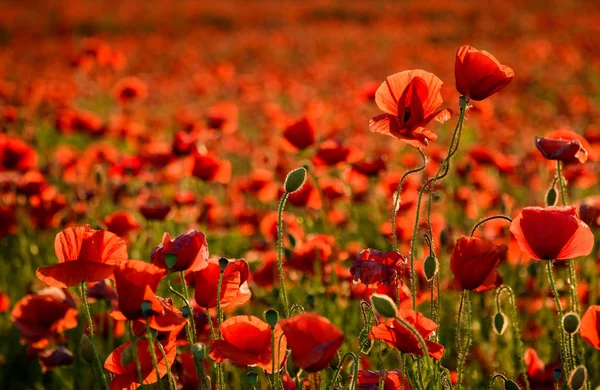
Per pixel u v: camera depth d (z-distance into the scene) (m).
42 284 4.32
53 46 24.47
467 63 2.08
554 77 15.25
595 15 29.92
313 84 14.53
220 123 6.59
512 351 3.56
